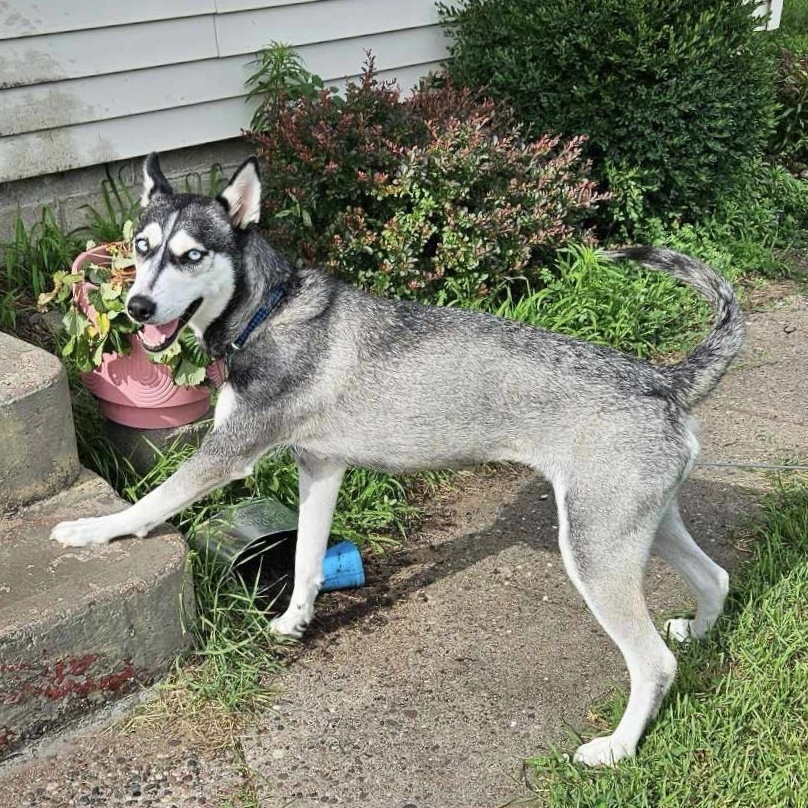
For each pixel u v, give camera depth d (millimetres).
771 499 1747
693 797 1148
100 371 1586
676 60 2404
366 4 2494
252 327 1321
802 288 2648
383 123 2229
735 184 2770
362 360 1312
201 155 2330
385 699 1325
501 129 2418
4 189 2045
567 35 2426
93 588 1242
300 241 2076
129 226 1605
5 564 1287
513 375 1261
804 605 1443
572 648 1430
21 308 1906
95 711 1272
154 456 1648
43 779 1185
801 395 2139
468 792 1181
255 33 2297
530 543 1685
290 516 1543
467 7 2656
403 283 2078
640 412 1221
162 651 1316
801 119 3303
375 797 1169
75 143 2080
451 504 1797
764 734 1216
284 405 1326
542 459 1271
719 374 1281
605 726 1285
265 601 1512
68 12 1988
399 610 1510
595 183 2354
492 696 1336
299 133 2125
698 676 1312
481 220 2105
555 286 2246
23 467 1393
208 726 1267
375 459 1355
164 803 1153
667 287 2418
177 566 1307
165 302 1240
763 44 2715
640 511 1196
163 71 2168
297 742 1248
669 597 1534
